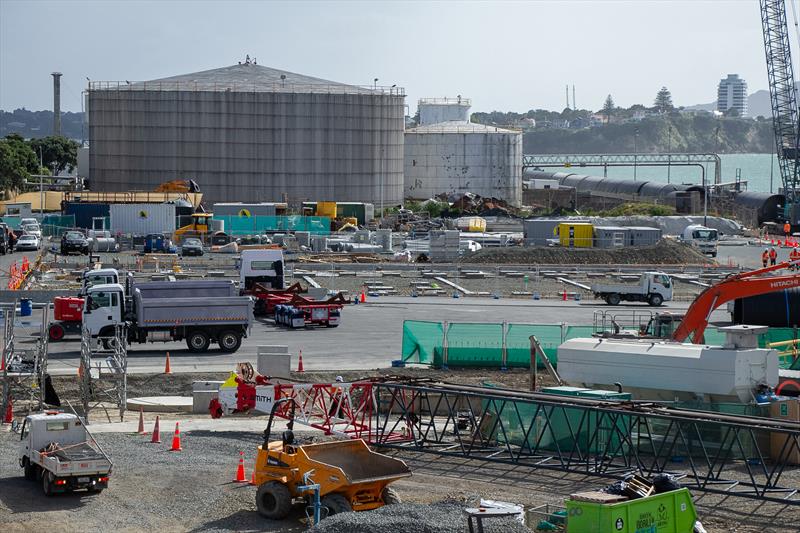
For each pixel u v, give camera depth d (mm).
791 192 191125
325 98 197750
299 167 197750
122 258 117875
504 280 107312
